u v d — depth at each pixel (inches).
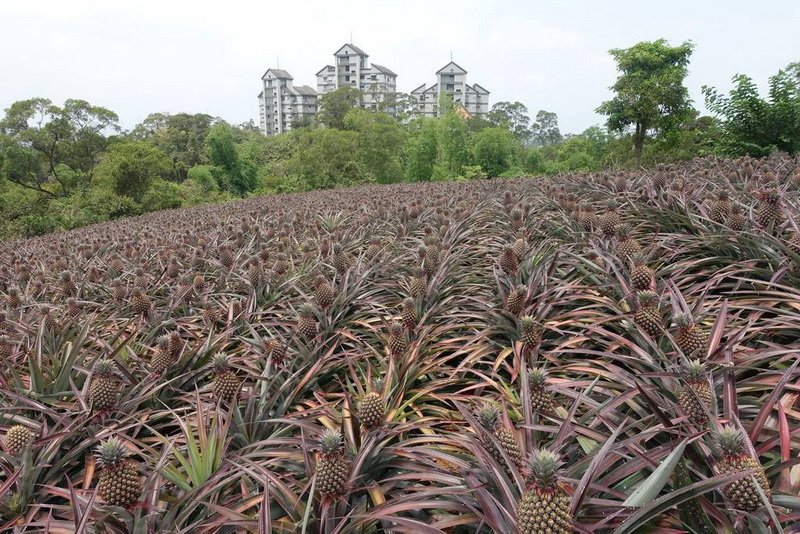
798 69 808.9
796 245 161.6
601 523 69.6
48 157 1720.0
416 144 1943.9
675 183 306.8
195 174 2126.0
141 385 159.0
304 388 155.2
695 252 207.8
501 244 273.3
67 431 124.2
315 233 393.1
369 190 989.8
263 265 295.3
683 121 1240.8
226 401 135.1
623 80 1250.6
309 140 2010.3
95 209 1368.1
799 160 393.7
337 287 231.1
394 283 234.4
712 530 71.3
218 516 100.6
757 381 107.6
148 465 119.9
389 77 5777.6
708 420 84.5
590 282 193.6
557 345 157.9
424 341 173.0
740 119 616.7
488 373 160.2
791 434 85.2
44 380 159.9
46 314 205.0
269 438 121.5
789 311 132.0
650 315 126.5
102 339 187.5
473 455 106.7
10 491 119.1
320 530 88.1
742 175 341.4
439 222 366.3
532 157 2191.2
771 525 68.4
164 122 3437.5
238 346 205.9
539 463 61.5
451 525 80.4
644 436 84.7
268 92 6122.1
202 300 240.4
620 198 324.8
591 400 104.7
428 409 143.0
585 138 2573.8
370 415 107.6
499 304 184.1
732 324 140.2
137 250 396.8
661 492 83.2
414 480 109.7
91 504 88.5
